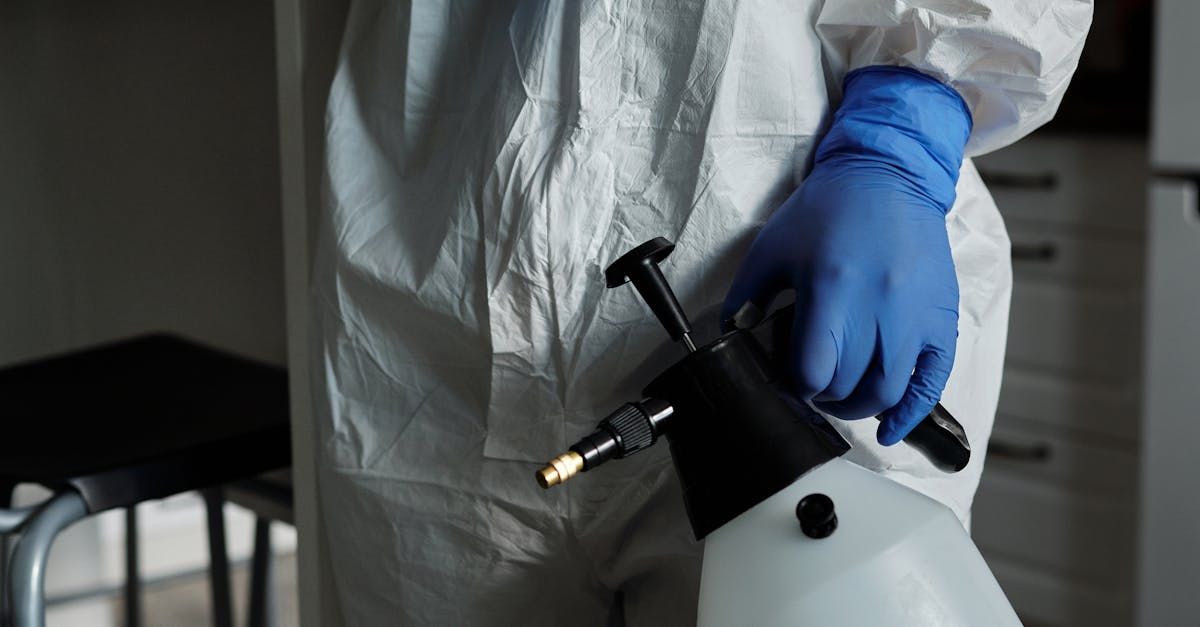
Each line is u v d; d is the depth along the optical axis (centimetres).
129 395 101
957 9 57
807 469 46
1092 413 181
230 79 134
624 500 61
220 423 94
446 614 66
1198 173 156
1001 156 184
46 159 156
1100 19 180
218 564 119
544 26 58
